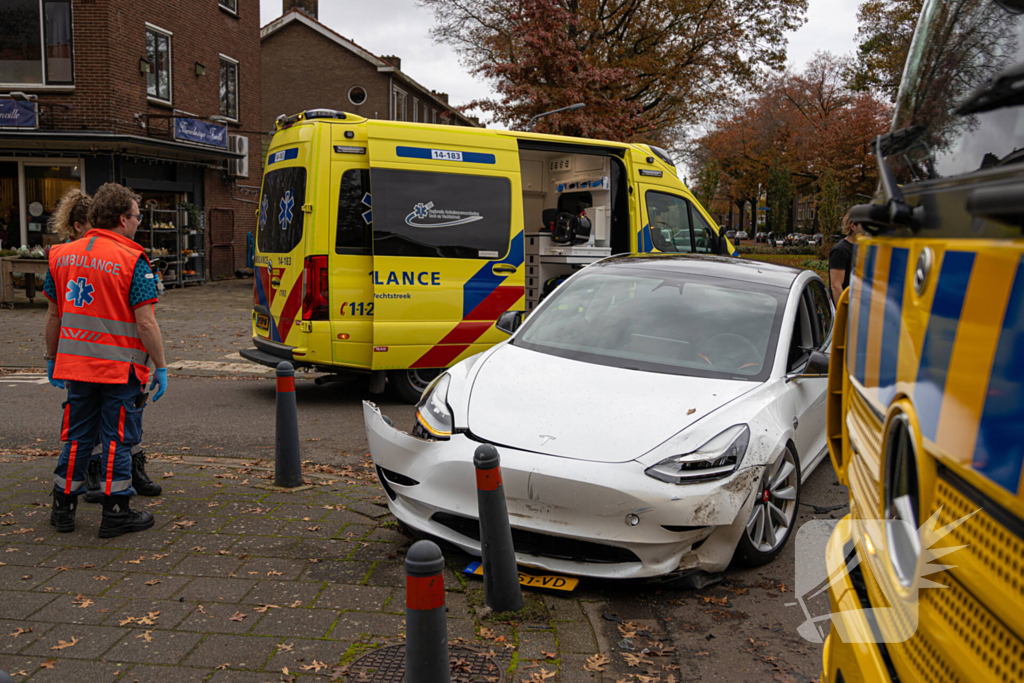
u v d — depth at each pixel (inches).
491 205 332.8
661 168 410.9
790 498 179.5
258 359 323.3
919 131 79.2
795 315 203.9
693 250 427.8
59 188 784.9
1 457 234.4
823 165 1977.1
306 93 1453.0
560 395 171.3
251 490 205.9
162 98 837.8
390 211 309.7
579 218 391.9
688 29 1137.4
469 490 157.9
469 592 151.1
